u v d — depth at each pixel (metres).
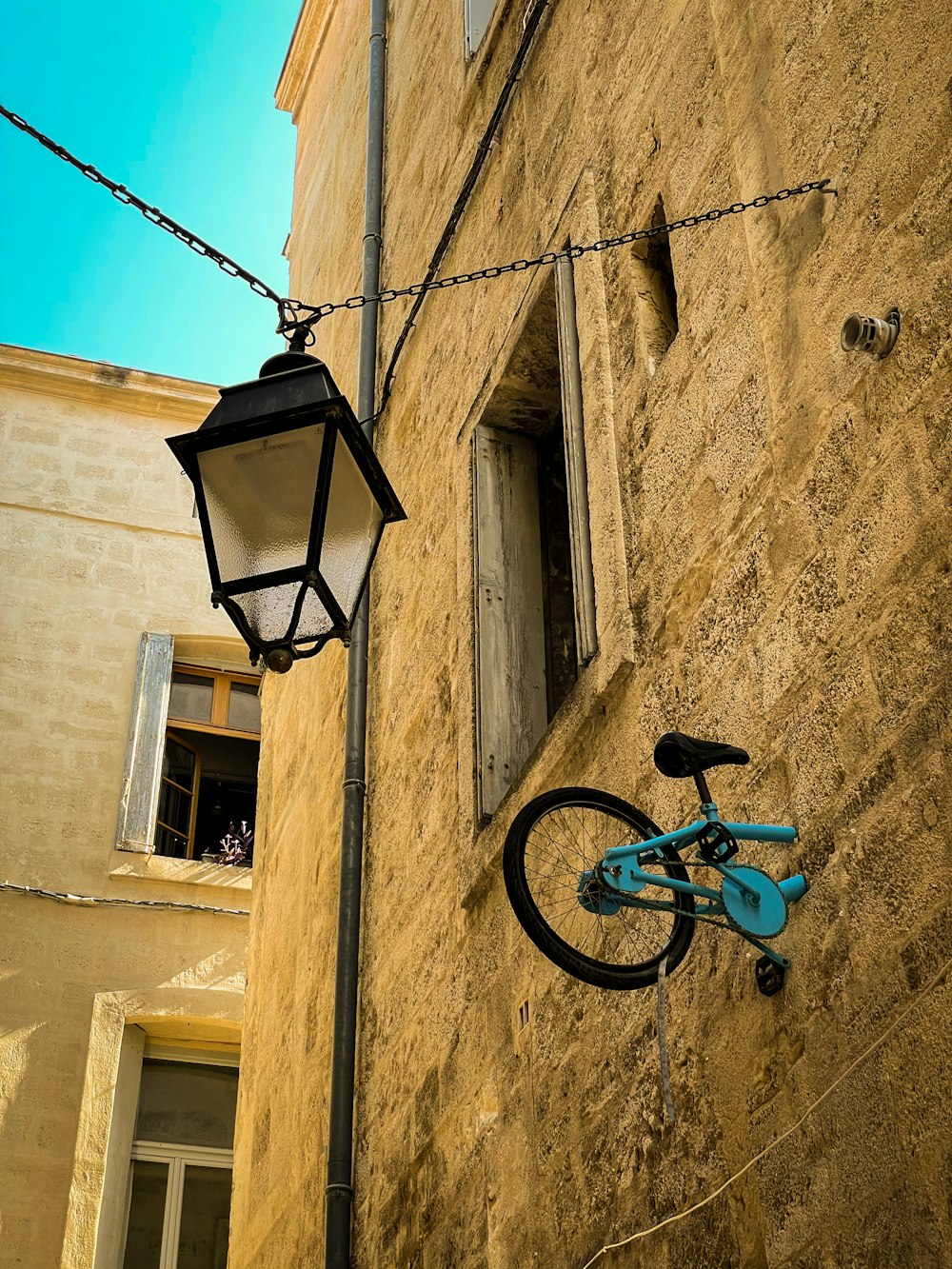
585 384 5.64
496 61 7.79
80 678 15.08
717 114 5.07
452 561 6.91
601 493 5.28
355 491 4.63
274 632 4.35
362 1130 6.75
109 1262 12.68
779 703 4.04
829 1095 3.48
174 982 13.72
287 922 9.09
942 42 3.85
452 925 6.10
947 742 3.37
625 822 4.25
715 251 4.89
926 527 3.58
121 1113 13.27
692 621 4.59
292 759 9.93
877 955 3.44
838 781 3.72
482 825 5.89
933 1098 3.17
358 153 10.80
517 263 5.21
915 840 3.41
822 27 4.45
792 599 4.08
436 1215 5.68
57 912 13.83
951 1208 3.06
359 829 7.52
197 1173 13.38
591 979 3.90
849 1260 3.30
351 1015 7.05
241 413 4.61
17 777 14.44
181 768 15.24
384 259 9.47
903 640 3.59
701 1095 4.02
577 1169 4.61
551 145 6.63
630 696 4.87
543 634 6.39
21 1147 12.78
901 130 3.97
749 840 3.89
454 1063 5.81
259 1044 9.27
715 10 5.20
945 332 3.64
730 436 4.57
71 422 16.41
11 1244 12.41
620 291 5.59
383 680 7.83
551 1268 4.63
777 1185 3.59
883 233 3.96
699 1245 3.87
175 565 15.95
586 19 6.48
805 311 4.27
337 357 10.51
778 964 3.76
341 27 12.27
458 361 7.42
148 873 14.16
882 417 3.83
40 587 15.45
